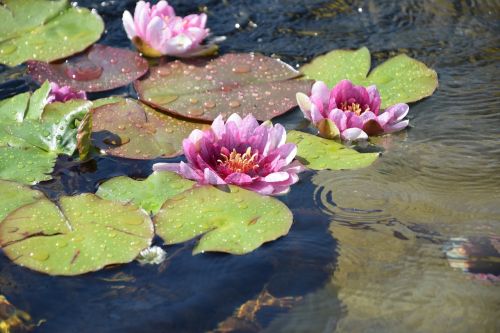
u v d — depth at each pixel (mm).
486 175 2334
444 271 1893
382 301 1786
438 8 3586
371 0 3645
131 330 1685
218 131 2227
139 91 2717
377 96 2572
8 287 1793
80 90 2734
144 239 1930
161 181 2180
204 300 1780
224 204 2070
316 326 1708
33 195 2092
